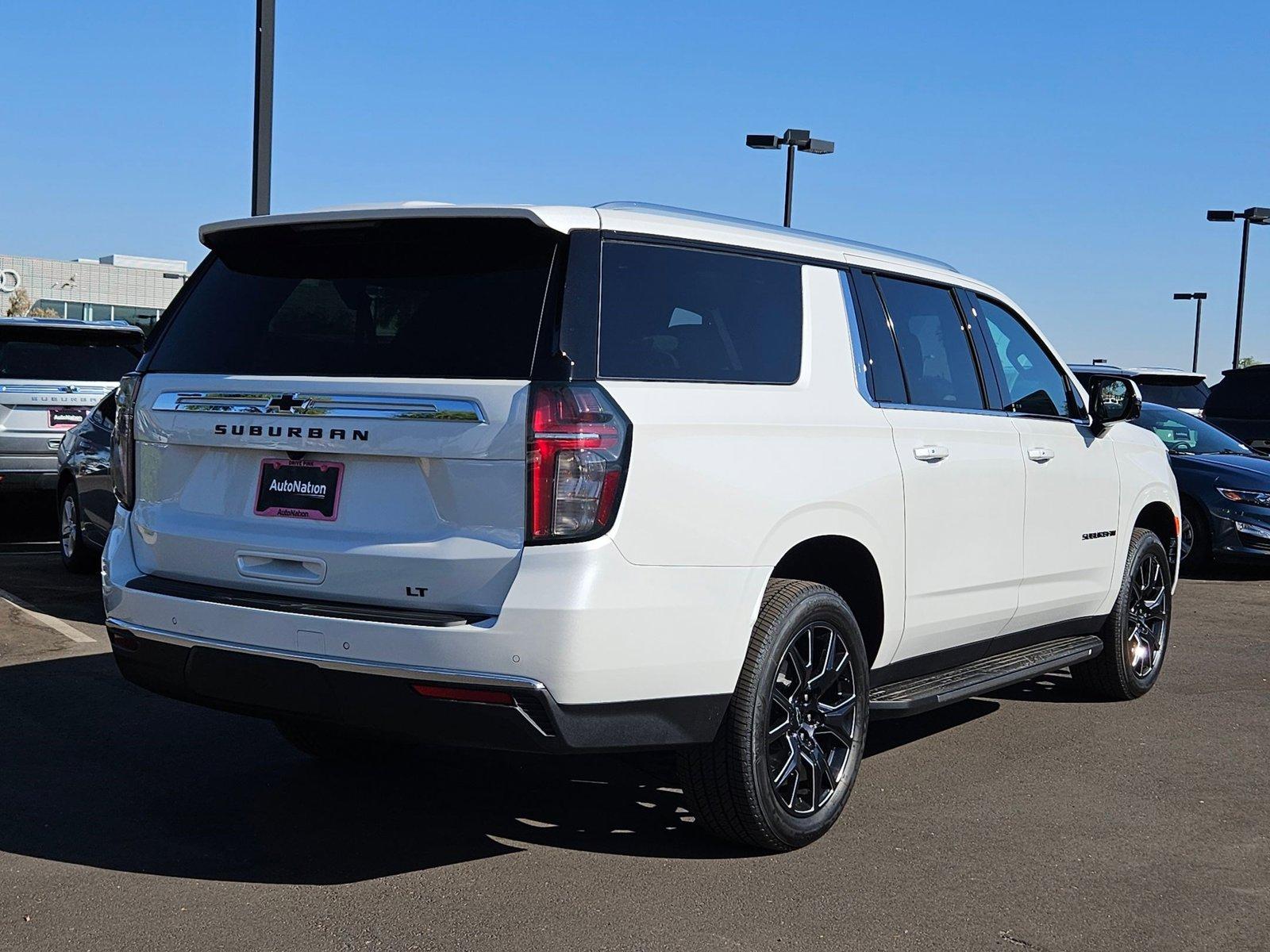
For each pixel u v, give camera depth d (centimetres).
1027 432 562
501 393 363
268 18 977
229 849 425
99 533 907
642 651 371
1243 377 1580
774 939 363
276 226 415
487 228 387
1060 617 604
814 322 458
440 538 369
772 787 419
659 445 376
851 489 443
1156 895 404
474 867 413
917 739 591
